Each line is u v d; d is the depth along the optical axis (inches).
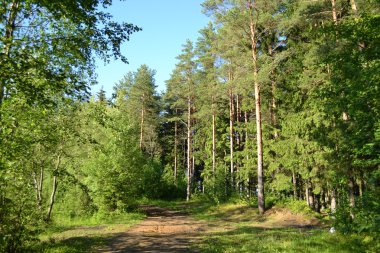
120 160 954.1
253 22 921.5
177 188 1985.7
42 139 441.7
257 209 951.0
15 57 252.7
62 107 485.4
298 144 815.7
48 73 279.1
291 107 924.0
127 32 366.0
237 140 1680.6
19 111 309.3
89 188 911.0
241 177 1213.7
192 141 2149.4
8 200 347.3
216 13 933.2
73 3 293.9
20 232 373.7
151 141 2240.4
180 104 1733.5
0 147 293.6
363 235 374.0
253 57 934.4
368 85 277.7
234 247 440.8
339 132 488.7
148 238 550.3
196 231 646.5
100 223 794.2
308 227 673.0
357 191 755.4
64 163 756.6
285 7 922.7
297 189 1083.9
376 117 283.0
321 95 358.6
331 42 527.8
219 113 1504.7
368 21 320.2
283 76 958.4
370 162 298.7
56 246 453.4
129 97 1971.0
